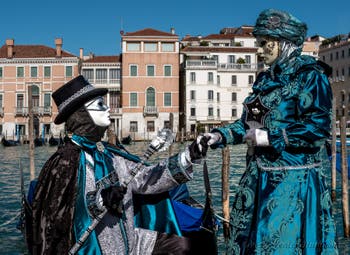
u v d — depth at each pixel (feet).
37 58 178.81
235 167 76.54
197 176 63.00
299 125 8.78
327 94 8.92
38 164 92.99
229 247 9.73
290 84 9.25
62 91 10.89
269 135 8.87
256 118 9.65
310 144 8.82
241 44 207.62
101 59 183.11
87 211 10.14
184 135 163.02
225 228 27.32
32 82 179.63
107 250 10.19
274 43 9.50
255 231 9.11
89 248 10.07
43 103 179.73
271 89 9.51
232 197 44.06
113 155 11.34
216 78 177.47
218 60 187.93
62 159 10.44
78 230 10.08
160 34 174.50
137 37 173.68
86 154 10.67
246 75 183.62
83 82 10.99
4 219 35.40
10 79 180.24
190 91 175.94
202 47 187.42
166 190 10.76
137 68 174.70
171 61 175.42
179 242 11.10
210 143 9.97
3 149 145.79
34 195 10.31
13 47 183.83
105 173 10.68
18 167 86.58
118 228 10.39
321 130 8.75
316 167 9.25
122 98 175.42
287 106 9.22
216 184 54.65
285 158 9.11
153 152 10.52
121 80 180.65
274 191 9.07
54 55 179.83
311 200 9.00
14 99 180.14
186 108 176.24
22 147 154.81
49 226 10.03
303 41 9.58
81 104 10.73
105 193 9.95
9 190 52.39
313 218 8.94
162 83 175.22
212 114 177.37
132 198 11.16
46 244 10.02
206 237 11.09
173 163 10.36
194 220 14.65
